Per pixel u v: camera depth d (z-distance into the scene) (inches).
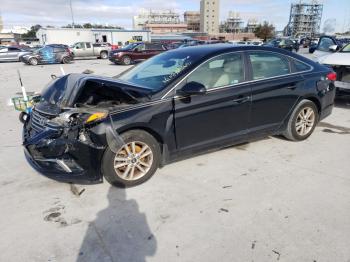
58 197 127.4
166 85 135.6
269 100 162.6
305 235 100.2
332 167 150.1
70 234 103.9
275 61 167.9
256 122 162.4
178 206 118.7
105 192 130.2
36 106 140.3
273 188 130.6
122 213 115.2
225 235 101.3
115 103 132.2
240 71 154.0
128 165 130.3
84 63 931.3
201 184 135.1
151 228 106.0
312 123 186.4
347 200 120.3
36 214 115.6
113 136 119.3
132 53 845.2
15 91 404.8
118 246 97.6
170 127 135.0
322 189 129.0
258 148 175.0
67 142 120.7
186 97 136.7
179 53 163.5
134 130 128.0
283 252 93.0
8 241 101.0
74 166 123.8
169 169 149.7
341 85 252.5
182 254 93.4
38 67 795.4
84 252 95.3
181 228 105.4
